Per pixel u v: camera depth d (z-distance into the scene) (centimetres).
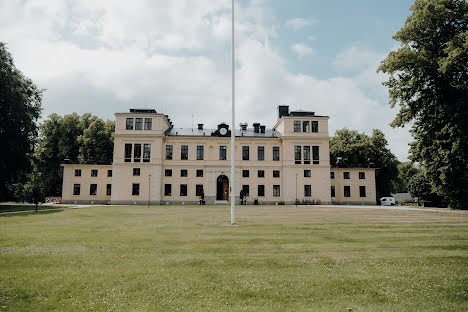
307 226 1689
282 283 691
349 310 561
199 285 676
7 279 707
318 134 5625
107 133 6288
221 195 5691
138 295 622
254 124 6019
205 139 5581
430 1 3039
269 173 5591
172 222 1938
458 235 1340
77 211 2878
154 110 5547
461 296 626
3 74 3559
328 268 805
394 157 6638
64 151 6006
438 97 2986
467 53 2564
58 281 695
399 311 557
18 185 6316
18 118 3597
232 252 991
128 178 5275
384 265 833
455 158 2806
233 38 2094
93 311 555
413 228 1590
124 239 1233
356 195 5725
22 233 1400
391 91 3288
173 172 5475
